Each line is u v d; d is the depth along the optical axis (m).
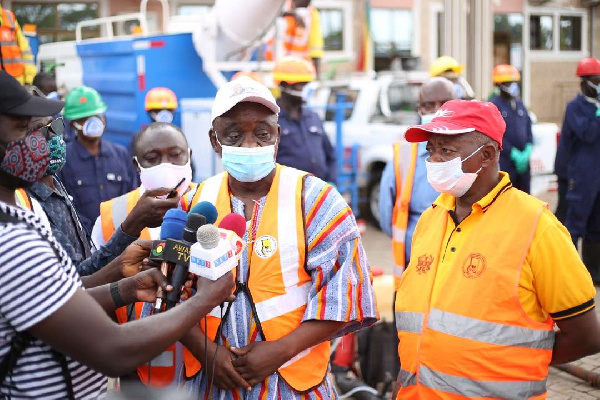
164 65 8.06
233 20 7.82
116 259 2.35
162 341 1.86
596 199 6.72
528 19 17.64
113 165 5.47
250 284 2.48
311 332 2.45
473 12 9.11
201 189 2.68
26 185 1.91
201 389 2.53
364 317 2.56
